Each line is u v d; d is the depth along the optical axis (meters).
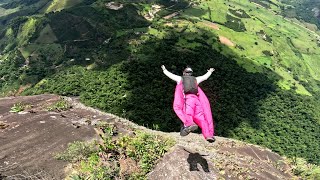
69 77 103.38
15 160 8.52
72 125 10.63
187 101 7.69
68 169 8.33
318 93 135.00
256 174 9.25
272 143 82.25
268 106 102.31
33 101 13.67
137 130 11.41
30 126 10.43
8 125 10.42
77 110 13.02
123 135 10.14
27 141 9.48
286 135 88.19
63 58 129.12
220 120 83.19
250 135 80.38
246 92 105.62
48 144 9.34
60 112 12.35
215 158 9.48
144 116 72.88
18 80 120.81
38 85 106.75
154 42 128.62
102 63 114.50
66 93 92.44
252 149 12.14
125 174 8.30
